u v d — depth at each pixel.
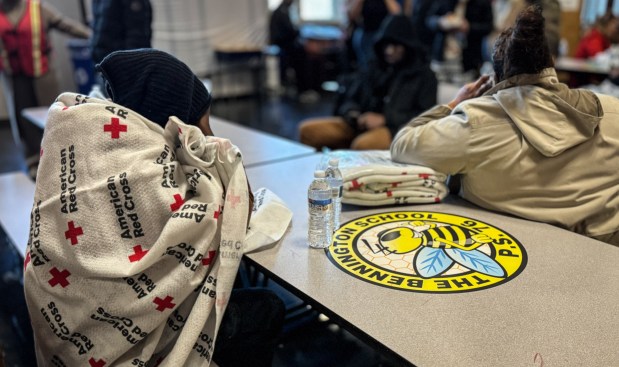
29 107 4.04
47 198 1.05
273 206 1.42
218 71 7.09
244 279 2.03
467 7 4.94
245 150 2.37
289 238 1.35
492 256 1.23
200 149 1.13
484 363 0.85
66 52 5.89
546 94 1.36
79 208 1.02
